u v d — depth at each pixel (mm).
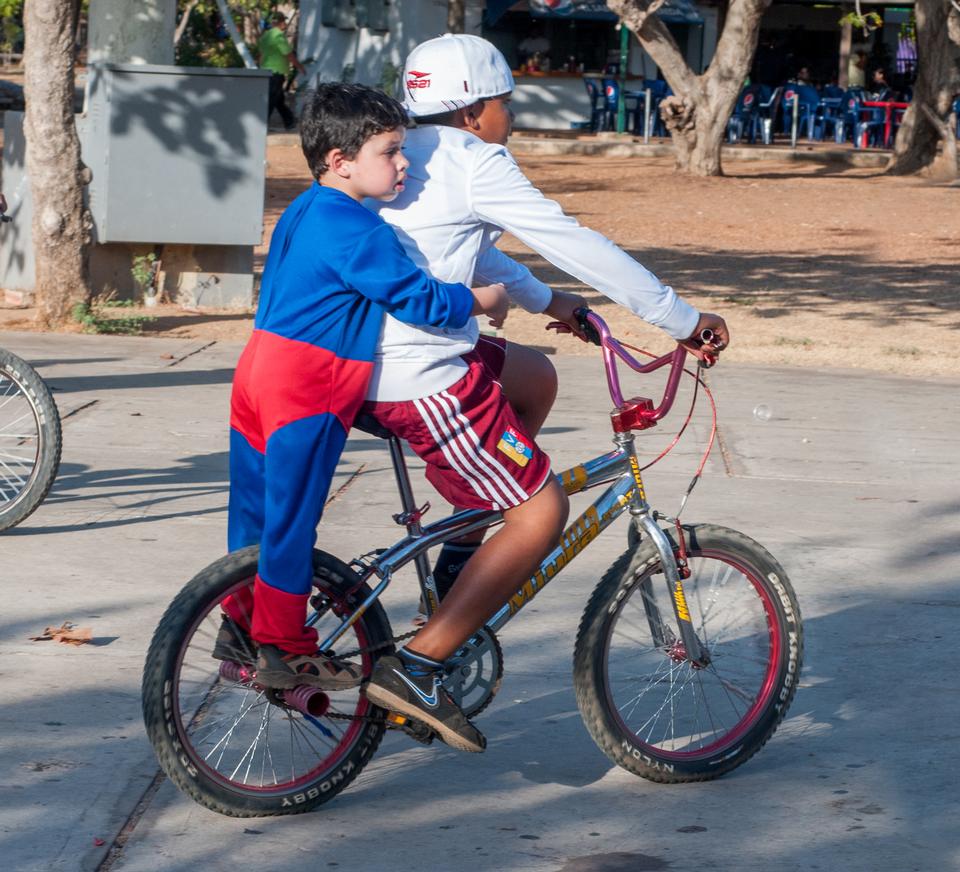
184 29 32312
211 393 8844
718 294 13977
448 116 3598
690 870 3346
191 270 12250
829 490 6984
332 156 3334
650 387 9422
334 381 3295
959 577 5676
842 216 20547
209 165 11508
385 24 30422
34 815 3518
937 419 8719
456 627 3486
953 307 13523
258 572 3381
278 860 3359
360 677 3502
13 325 11016
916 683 4570
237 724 3744
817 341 11531
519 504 3484
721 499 6750
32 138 10734
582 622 3721
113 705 4207
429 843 3461
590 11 32781
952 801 3738
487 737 4102
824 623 5113
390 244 3277
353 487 6781
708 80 25297
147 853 3367
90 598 5148
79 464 7047
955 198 23016
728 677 3924
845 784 3836
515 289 3779
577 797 3730
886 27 38594
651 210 20703
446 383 3381
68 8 10633
